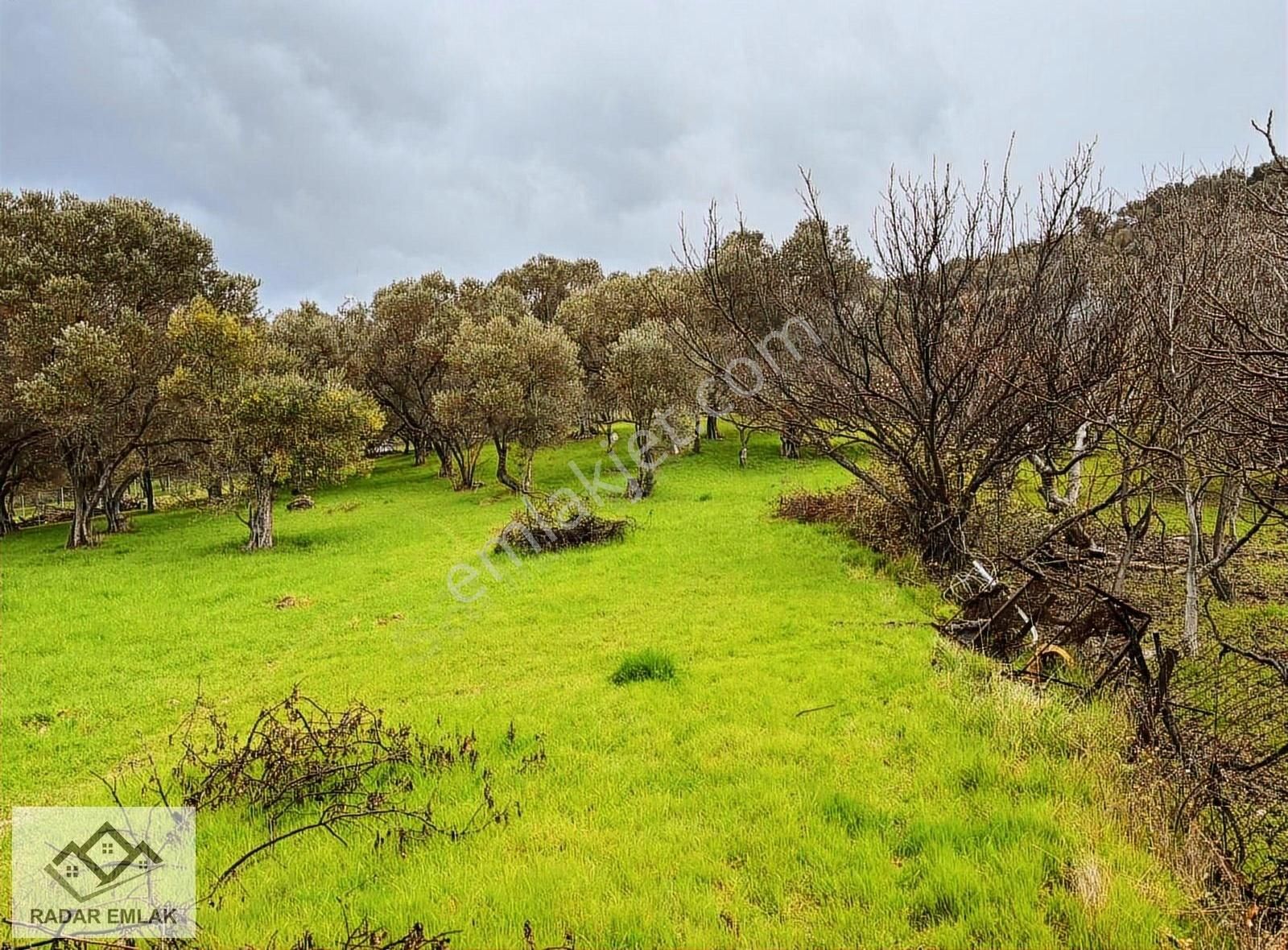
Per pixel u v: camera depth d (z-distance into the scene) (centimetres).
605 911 401
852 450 2662
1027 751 559
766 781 547
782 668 808
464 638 1070
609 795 545
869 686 735
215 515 2559
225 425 2036
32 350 2147
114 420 2283
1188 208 930
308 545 2044
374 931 370
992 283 1174
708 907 402
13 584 1666
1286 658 748
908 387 1188
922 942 371
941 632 874
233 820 540
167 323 2442
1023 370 1073
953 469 1298
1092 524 1303
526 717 727
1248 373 496
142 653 1108
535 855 464
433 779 590
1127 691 625
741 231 1623
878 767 559
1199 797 454
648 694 762
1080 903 380
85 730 834
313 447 2036
